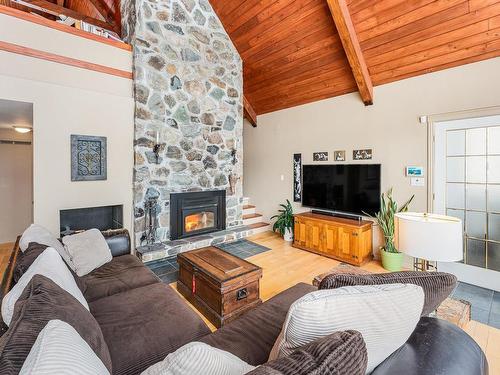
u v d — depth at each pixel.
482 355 0.97
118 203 3.51
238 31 4.30
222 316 2.13
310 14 3.39
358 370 0.65
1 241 4.53
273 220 5.41
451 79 3.09
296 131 4.93
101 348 1.00
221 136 4.59
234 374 0.73
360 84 3.63
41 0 3.65
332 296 0.83
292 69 4.25
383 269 3.49
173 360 0.70
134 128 3.61
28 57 2.84
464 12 2.60
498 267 2.93
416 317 0.93
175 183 4.04
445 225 1.46
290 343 0.83
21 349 0.65
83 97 3.20
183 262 2.60
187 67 4.08
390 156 3.66
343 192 4.19
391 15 2.91
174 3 3.89
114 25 4.27
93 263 2.23
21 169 4.69
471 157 3.04
